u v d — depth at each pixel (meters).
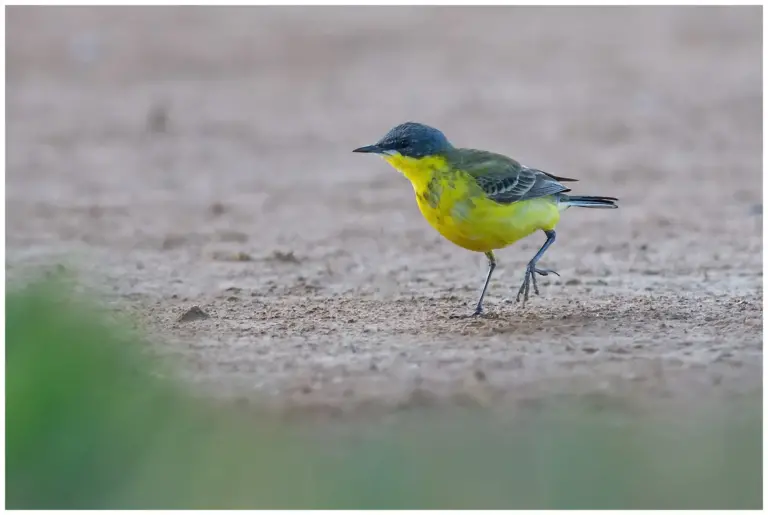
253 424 10.26
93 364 10.63
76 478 9.60
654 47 33.84
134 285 15.40
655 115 27.09
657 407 10.48
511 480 8.94
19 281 15.24
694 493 8.73
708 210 19.52
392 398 10.84
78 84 30.56
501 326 13.16
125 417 10.07
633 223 18.78
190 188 21.73
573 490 8.83
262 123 27.08
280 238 18.19
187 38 34.81
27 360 10.23
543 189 13.43
